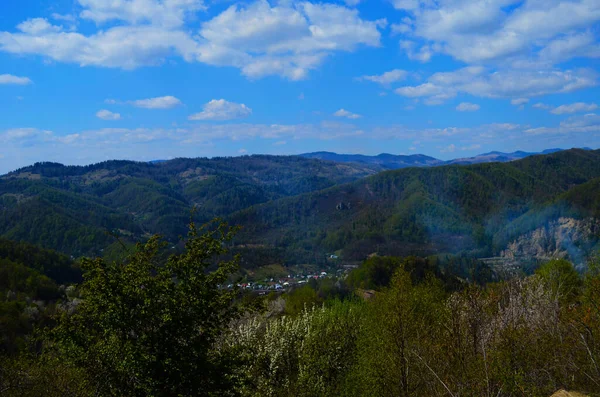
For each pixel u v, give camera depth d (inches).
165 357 299.3
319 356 560.1
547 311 321.1
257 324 621.3
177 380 303.6
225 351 346.9
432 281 498.0
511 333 284.4
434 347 342.6
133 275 314.8
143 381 288.0
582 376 261.6
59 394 317.1
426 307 420.2
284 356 580.7
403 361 373.4
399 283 427.5
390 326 392.5
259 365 545.3
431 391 327.9
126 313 299.1
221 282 347.6
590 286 323.9
